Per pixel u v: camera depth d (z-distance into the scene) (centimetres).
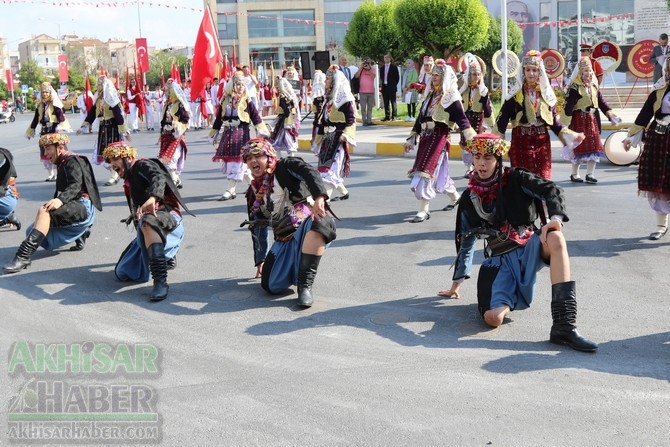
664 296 571
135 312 577
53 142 743
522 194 506
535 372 439
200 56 1388
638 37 3519
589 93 1052
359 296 599
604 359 455
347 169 1000
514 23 3020
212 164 1506
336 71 966
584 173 1180
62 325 551
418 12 2361
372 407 401
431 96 880
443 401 405
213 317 559
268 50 5566
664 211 745
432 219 882
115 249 784
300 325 536
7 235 861
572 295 477
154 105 2998
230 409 405
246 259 727
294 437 372
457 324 526
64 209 733
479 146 501
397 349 483
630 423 374
